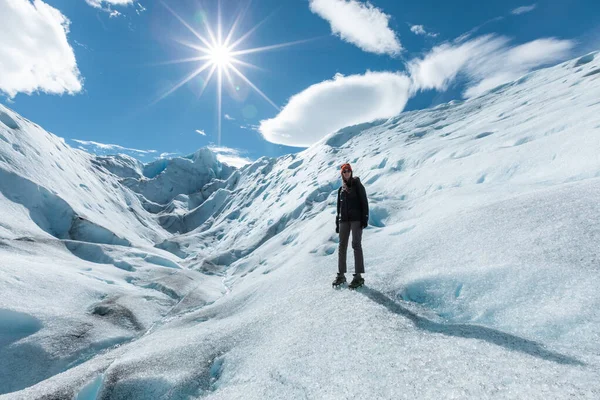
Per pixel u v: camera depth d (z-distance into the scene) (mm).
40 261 13211
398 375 2646
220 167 92312
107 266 16172
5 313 8305
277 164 52781
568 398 1937
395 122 36906
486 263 4281
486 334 2969
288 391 3016
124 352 6160
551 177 7488
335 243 10078
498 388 2182
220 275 17656
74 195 33906
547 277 3523
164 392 4109
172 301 12516
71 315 9281
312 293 5281
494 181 9297
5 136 30359
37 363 7520
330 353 3328
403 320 3654
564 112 11617
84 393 4668
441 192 10148
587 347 2516
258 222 30484
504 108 20656
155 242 41812
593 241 3725
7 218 21344
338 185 22266
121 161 83625
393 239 7363
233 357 4387
